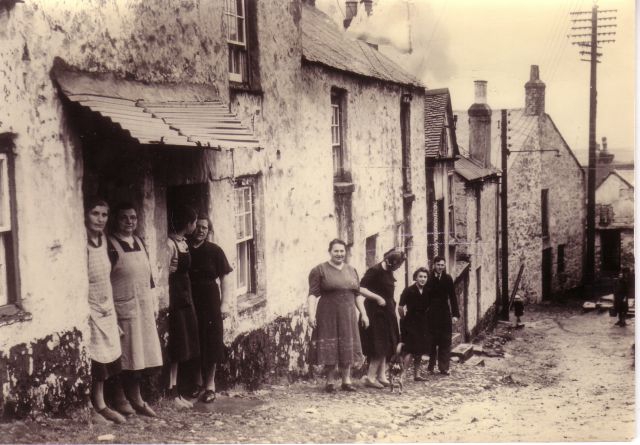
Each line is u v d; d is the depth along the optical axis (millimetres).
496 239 27125
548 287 33031
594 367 15461
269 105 10992
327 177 13336
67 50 6660
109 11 7277
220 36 9555
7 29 5902
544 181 31906
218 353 8258
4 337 5809
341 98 14391
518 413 9312
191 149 8680
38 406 6137
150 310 7207
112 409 7113
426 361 14711
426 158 20484
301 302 11930
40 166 6262
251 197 10570
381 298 10180
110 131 7086
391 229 16891
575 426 8312
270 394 9445
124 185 7656
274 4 11219
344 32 18016
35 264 6164
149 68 7965
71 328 6512
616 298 21922
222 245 9367
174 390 8094
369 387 10594
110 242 7035
